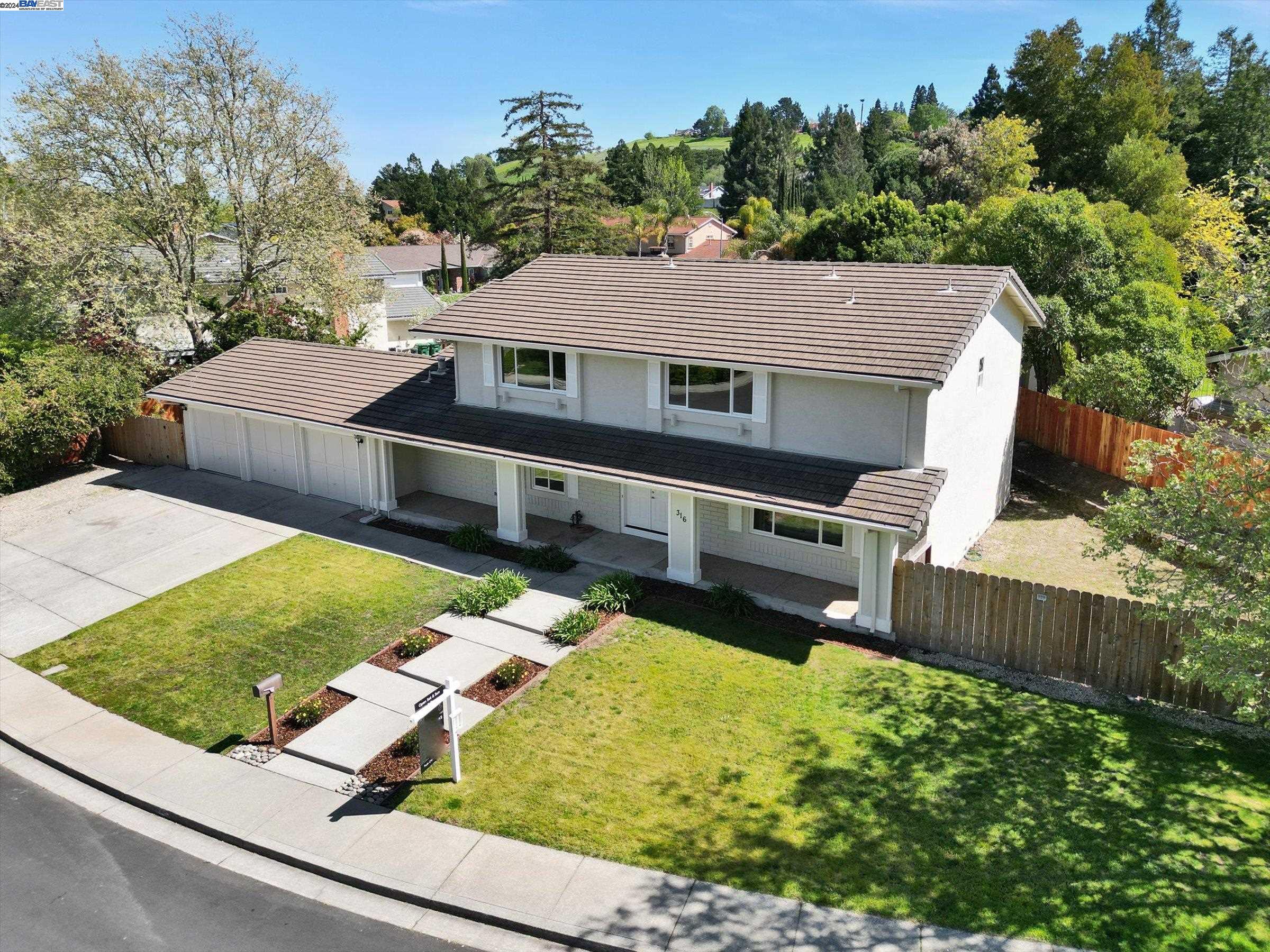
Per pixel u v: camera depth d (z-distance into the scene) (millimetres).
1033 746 12781
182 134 33656
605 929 9555
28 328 32062
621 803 11656
